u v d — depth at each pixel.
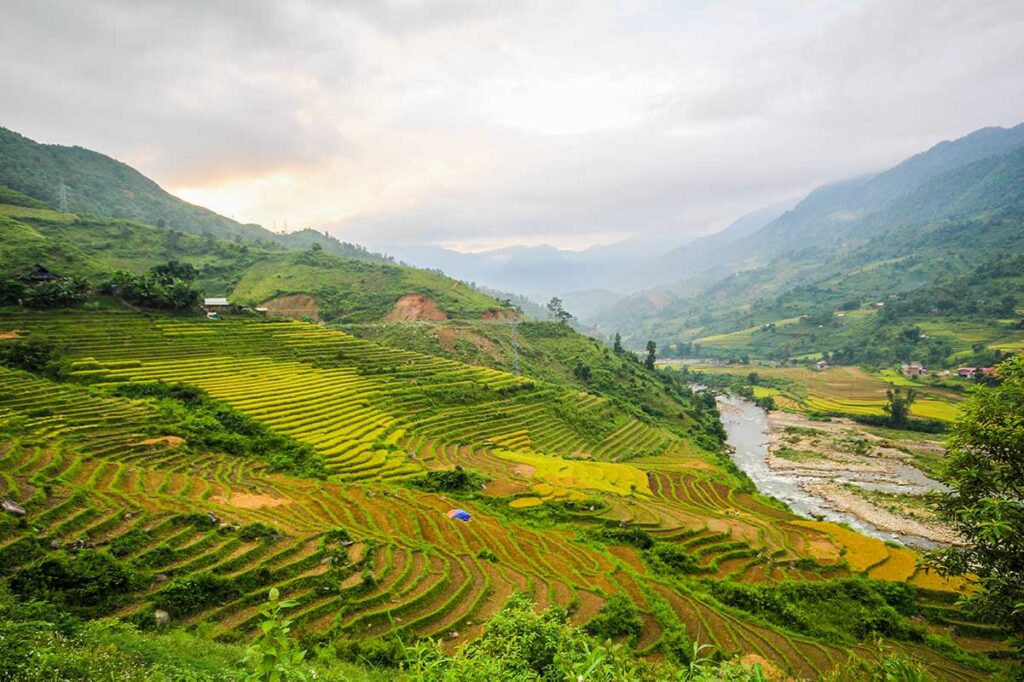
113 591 27.06
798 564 50.44
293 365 92.50
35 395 57.69
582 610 37.06
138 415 58.59
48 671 13.88
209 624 26.80
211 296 174.50
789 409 158.62
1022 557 14.56
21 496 34.06
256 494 47.31
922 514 77.19
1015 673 15.32
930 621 43.19
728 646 36.38
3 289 87.25
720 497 74.06
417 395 90.31
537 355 155.25
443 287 193.25
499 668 12.22
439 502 55.03
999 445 15.87
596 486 69.00
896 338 195.25
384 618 30.73
